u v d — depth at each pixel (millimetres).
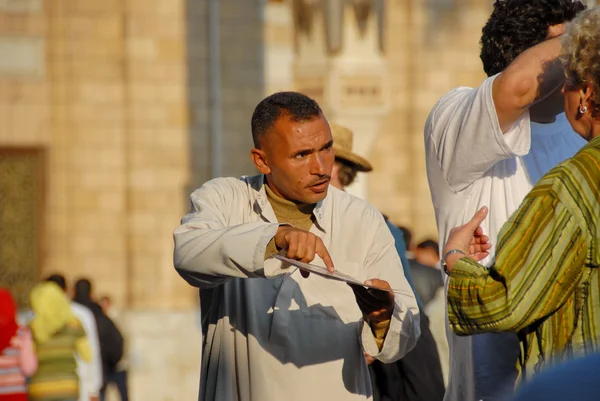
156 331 23875
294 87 16953
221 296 5922
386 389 8438
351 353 5840
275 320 5758
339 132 8672
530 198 4711
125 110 24359
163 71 24375
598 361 2717
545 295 4609
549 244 4602
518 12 6113
